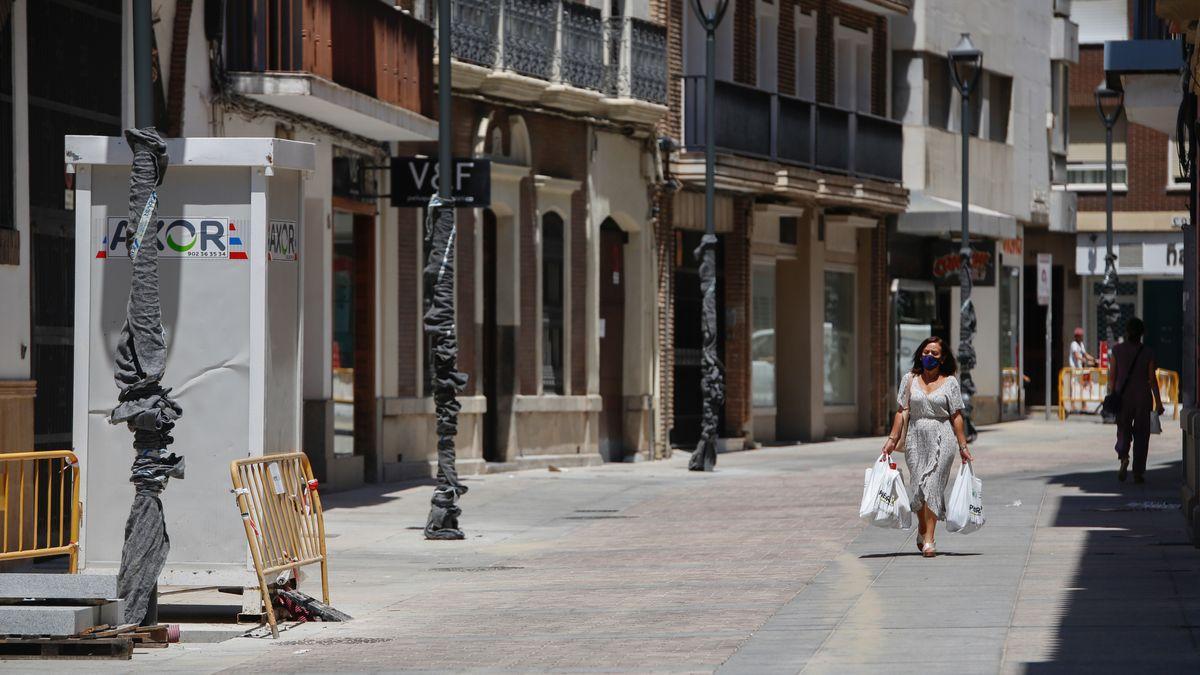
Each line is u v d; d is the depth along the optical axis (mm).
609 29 56062
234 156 23625
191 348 23828
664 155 60062
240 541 23812
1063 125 97812
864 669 19031
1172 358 104188
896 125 74188
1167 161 101938
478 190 43219
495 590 27891
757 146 63844
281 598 24500
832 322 72688
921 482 29828
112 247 23766
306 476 25141
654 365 59406
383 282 46844
